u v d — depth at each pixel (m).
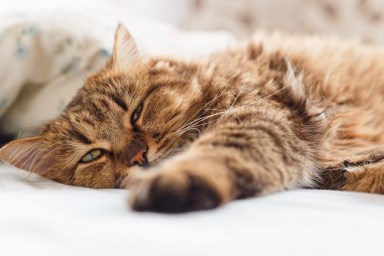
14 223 0.30
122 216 0.31
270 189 0.38
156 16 1.07
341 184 0.47
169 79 0.51
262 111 0.45
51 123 0.52
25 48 0.55
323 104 0.55
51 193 0.40
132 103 0.49
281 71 0.56
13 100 0.58
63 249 0.26
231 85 0.51
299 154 0.44
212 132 0.41
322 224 0.31
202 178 0.31
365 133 0.54
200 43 0.72
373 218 0.33
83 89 0.52
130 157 0.46
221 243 0.27
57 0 0.67
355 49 0.67
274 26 0.98
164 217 0.30
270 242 0.28
